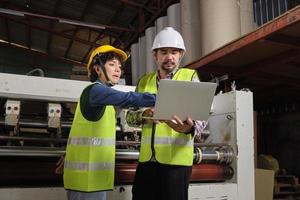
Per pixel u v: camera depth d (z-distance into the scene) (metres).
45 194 1.70
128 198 1.84
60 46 8.38
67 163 1.36
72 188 1.32
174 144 1.47
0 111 2.04
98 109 1.33
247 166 2.09
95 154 1.33
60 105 1.94
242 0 3.07
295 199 3.38
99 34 6.89
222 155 2.08
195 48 3.32
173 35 1.55
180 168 1.46
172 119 1.32
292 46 2.19
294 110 4.04
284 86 3.31
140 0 5.18
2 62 8.85
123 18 5.89
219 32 2.86
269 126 4.44
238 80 3.09
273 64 2.56
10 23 7.41
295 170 3.97
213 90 1.29
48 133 2.19
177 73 1.55
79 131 1.35
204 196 1.96
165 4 4.42
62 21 5.39
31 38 8.21
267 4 3.48
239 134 2.09
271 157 3.74
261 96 3.81
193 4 3.41
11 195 1.64
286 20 1.84
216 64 2.74
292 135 4.05
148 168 1.49
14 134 1.90
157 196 1.46
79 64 9.35
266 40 2.09
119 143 1.96
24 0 6.41
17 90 1.82
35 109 2.39
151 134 1.51
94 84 1.32
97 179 1.32
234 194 2.04
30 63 9.27
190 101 1.29
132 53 5.02
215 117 2.28
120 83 2.18
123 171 1.84
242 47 2.24
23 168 1.72
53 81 1.90
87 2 5.66
